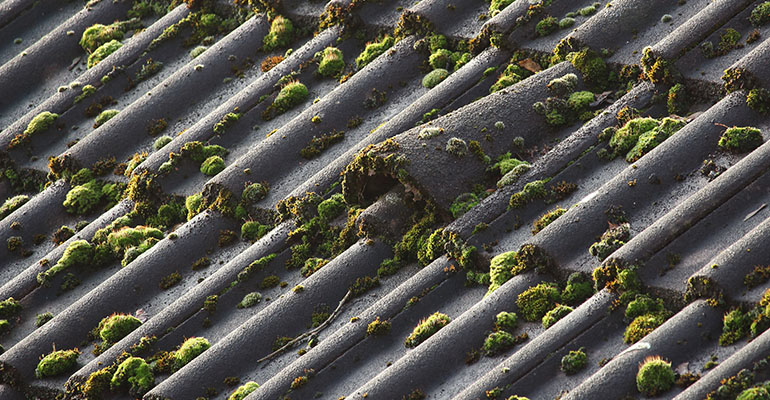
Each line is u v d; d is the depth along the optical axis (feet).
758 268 24.89
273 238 32.83
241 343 29.94
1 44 46.06
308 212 33.01
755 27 31.81
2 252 36.96
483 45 36.06
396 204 31.81
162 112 39.06
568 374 25.46
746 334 24.41
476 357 27.12
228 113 37.40
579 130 31.50
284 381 28.14
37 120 40.06
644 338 25.02
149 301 32.96
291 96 37.52
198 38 42.22
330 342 28.76
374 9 38.99
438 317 28.53
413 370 26.99
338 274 31.17
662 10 34.09
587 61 33.58
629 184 29.01
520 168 30.78
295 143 35.27
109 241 35.32
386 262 31.22
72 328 32.65
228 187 34.32
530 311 27.66
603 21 34.09
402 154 31.22
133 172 36.47
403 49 37.27
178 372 29.63
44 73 43.47
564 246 28.27
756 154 27.55
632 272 26.40
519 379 25.63
